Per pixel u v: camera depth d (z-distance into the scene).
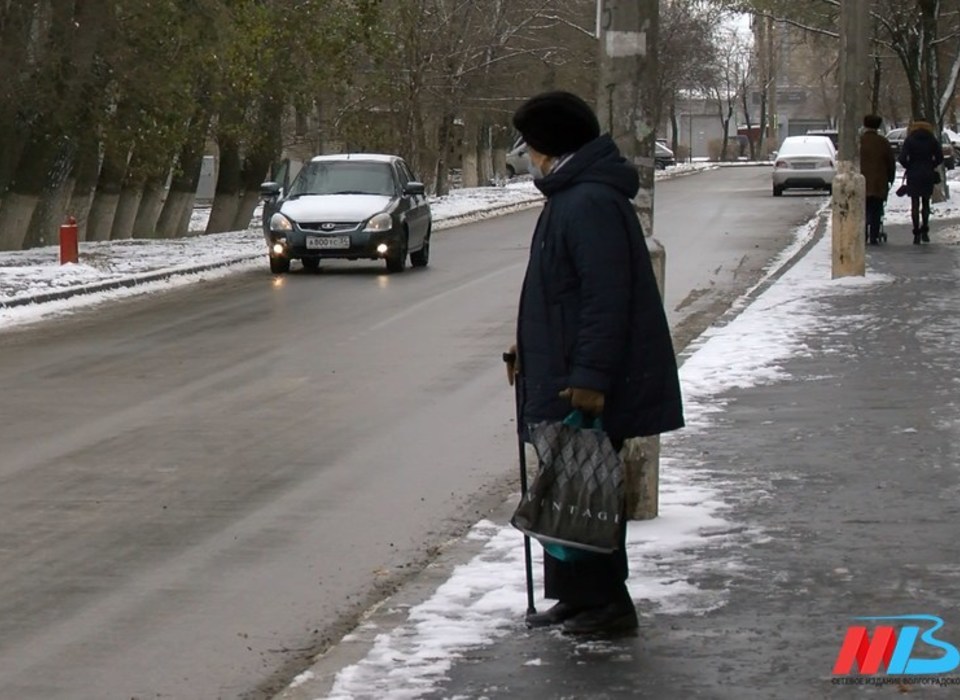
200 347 32.00
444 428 22.70
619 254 11.27
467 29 98.12
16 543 16.56
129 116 59.81
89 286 43.50
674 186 112.44
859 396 22.94
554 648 11.87
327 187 51.06
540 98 11.63
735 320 32.03
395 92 87.62
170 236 75.62
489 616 12.79
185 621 13.74
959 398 22.59
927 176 51.28
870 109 118.75
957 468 17.98
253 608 14.11
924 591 13.12
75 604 14.34
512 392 25.67
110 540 16.62
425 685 11.14
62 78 56.78
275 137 75.44
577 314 11.42
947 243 51.66
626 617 12.20
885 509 16.11
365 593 14.52
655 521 15.72
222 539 16.59
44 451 21.39
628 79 15.80
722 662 11.42
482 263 52.22
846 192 39.44
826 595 13.08
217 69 59.66
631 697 10.74
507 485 18.92
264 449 21.34
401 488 18.88
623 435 11.61
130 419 23.75
